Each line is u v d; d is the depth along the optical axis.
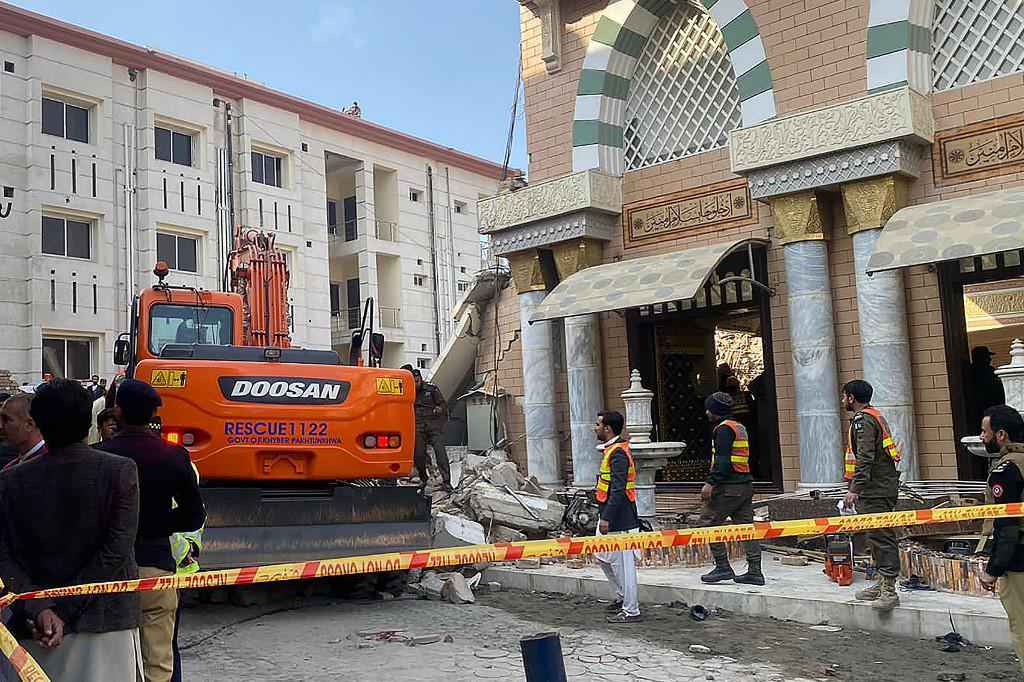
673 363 13.23
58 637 3.40
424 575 9.04
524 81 14.22
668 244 12.62
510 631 7.13
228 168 30.48
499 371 15.66
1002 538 4.96
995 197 9.24
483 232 13.88
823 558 9.02
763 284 11.55
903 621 6.59
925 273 10.32
